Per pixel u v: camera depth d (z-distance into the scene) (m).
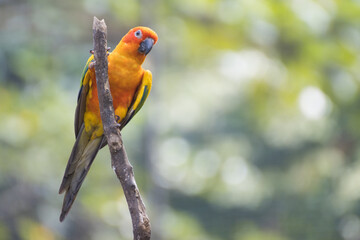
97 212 14.75
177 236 15.54
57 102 14.81
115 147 5.90
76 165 7.19
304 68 13.34
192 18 14.36
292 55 13.41
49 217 15.09
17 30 15.17
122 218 15.09
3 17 14.91
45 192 15.16
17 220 14.72
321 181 18.06
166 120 25.27
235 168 21.97
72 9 14.90
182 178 20.98
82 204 14.97
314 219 18.12
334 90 13.17
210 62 16.80
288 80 13.84
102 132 7.33
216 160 22.95
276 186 20.25
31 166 14.11
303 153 19.23
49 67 15.27
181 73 22.53
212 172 21.39
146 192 15.80
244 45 14.08
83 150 7.31
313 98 13.39
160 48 16.73
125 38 7.42
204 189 20.70
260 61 14.38
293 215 18.80
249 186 20.67
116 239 15.26
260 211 20.09
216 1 13.38
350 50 12.71
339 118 17.08
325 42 12.66
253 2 12.88
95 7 14.30
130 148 20.84
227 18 13.50
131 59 7.36
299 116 17.30
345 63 12.90
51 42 15.60
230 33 14.09
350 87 13.10
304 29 12.53
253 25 13.26
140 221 5.81
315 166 18.16
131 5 14.20
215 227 20.30
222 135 24.61
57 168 14.66
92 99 7.20
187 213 19.50
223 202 20.47
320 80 13.25
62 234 15.17
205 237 16.70
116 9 14.21
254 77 14.45
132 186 5.88
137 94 7.54
